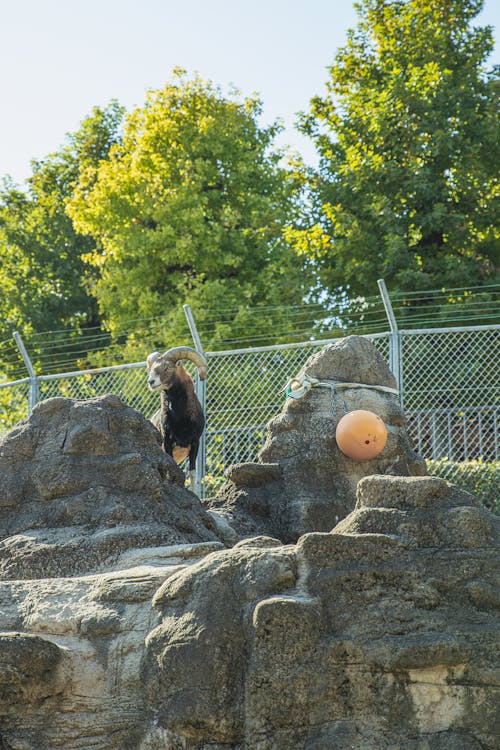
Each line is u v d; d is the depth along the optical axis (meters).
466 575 5.99
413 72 21.78
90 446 8.64
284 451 10.32
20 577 7.62
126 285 24.36
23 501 8.52
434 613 5.88
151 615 6.42
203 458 13.72
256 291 22.34
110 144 34.38
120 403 9.00
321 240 22.08
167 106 25.89
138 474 8.46
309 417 10.38
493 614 5.89
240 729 5.84
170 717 5.95
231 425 13.98
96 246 31.27
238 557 6.22
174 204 24.14
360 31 24.47
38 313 29.38
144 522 8.12
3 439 8.84
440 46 23.03
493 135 21.55
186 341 21.14
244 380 14.02
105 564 7.57
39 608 6.75
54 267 30.89
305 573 6.06
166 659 6.04
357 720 5.71
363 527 6.28
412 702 5.71
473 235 21.61
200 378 12.75
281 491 10.09
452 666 5.73
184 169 24.80
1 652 6.13
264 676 5.77
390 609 5.90
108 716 6.22
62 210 31.77
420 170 20.83
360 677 5.76
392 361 12.98
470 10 23.66
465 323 19.45
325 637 5.85
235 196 25.61
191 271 24.39
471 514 6.15
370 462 10.18
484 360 13.15
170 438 12.74
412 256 20.58
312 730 5.74
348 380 10.58
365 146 22.19
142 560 7.40
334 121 23.16
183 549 7.39
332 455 10.16
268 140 27.27
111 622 6.49
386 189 21.48
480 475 12.55
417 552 6.07
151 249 24.27
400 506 6.34
